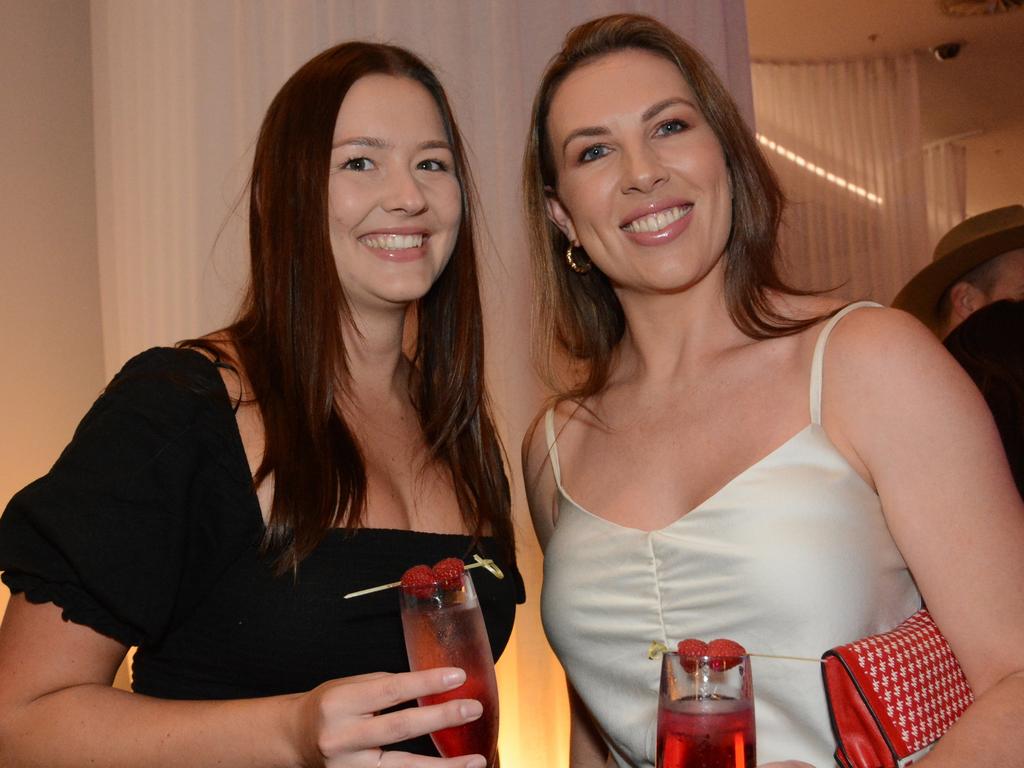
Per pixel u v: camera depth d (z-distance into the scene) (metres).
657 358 1.98
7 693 1.50
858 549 1.65
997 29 6.97
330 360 1.76
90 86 4.01
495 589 1.89
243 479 1.65
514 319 3.69
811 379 1.72
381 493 1.82
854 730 1.48
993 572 1.52
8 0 3.80
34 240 3.80
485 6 3.80
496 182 3.75
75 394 3.86
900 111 7.43
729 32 4.06
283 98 1.85
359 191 1.82
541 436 2.14
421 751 1.76
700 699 1.32
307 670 1.65
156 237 3.77
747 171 1.92
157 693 1.66
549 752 3.61
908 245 7.42
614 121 1.90
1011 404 2.11
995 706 1.43
